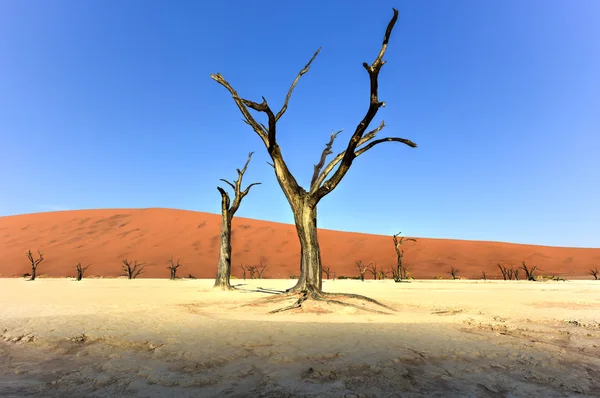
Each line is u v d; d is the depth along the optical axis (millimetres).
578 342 7566
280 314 12141
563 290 26219
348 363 5664
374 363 5660
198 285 30703
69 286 28078
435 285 33312
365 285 32562
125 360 5914
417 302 16656
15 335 7465
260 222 80625
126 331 7938
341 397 4387
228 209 25375
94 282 35219
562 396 4609
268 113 14703
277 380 4973
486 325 9477
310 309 12812
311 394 4465
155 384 4824
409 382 4957
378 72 13031
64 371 5391
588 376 5367
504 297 19641
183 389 4652
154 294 20234
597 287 30375
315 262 15328
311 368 5492
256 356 6172
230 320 10156
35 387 4688
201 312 12430
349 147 14352
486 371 5531
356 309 12672
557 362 6031
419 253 67000
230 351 6375
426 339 7504
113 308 12898
